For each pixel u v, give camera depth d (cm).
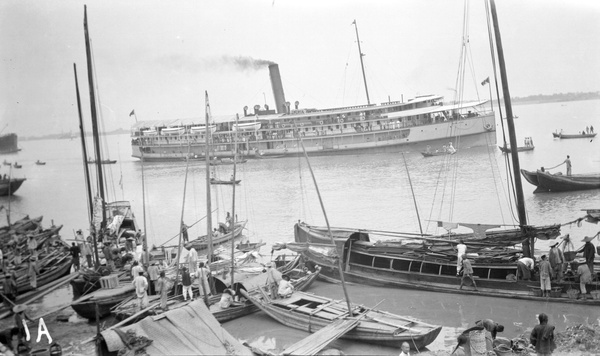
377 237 2672
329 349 1452
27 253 2678
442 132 4147
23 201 3716
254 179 4162
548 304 1778
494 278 1944
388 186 3541
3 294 2084
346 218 3066
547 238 1941
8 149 3612
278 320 1759
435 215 2970
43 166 3969
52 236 3003
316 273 2200
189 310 1554
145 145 4862
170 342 1445
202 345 1446
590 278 1742
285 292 1881
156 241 3047
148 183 4309
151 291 2031
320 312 1706
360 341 1565
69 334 1783
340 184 3753
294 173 4216
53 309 2061
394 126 4272
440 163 4069
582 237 2581
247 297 1845
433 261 2053
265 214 3309
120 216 3172
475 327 1373
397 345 1495
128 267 2312
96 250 2314
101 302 1895
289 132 4525
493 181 3478
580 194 3189
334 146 4475
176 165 4794
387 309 1853
